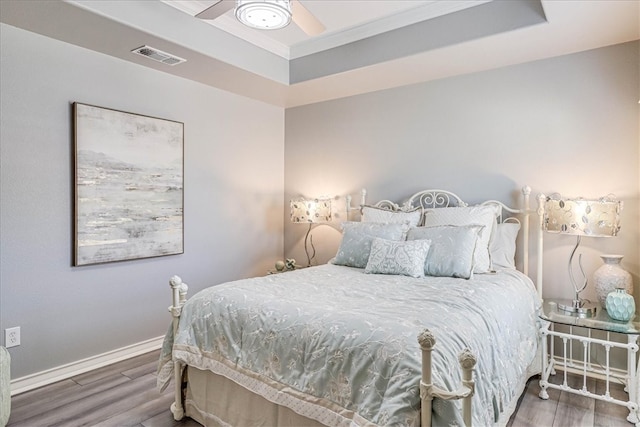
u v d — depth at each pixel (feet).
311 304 6.12
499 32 8.50
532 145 9.97
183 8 9.13
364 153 13.02
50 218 8.78
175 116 11.27
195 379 7.05
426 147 11.71
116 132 9.84
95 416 7.32
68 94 9.00
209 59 10.00
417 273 8.54
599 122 9.09
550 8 7.32
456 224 9.76
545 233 9.73
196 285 11.98
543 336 8.17
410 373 4.38
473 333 5.42
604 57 9.04
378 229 10.05
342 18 10.04
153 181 10.67
